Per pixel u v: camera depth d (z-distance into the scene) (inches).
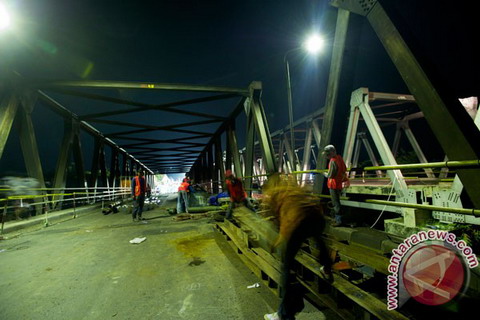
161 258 172.2
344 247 127.6
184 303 107.6
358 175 378.3
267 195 105.8
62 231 281.1
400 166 109.1
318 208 97.6
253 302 106.3
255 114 370.3
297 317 93.0
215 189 740.0
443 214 121.6
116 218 381.4
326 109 187.2
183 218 339.3
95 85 360.5
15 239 244.4
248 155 404.2
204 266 153.4
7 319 98.8
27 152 348.8
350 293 85.2
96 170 647.1
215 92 393.4
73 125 492.1
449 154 87.4
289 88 353.4
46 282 135.3
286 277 89.7
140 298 113.7
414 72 95.1
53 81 348.2
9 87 316.5
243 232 174.7
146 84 373.4
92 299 113.9
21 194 334.6
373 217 192.7
